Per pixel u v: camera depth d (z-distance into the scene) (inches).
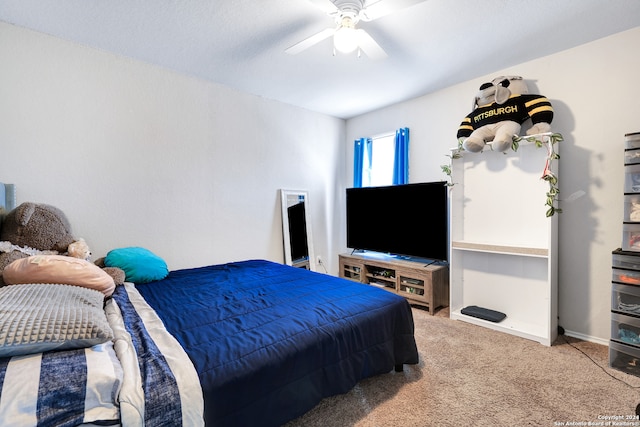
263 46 92.9
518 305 106.0
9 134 80.9
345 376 58.2
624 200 78.1
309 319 59.7
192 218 114.8
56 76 87.3
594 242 92.7
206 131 117.7
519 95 97.8
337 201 168.2
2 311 37.2
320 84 121.8
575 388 67.9
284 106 142.6
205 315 60.8
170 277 92.5
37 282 53.7
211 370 42.2
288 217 143.3
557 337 95.7
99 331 39.6
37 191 85.0
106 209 96.3
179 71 109.8
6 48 80.3
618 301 77.3
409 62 102.9
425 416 59.3
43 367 33.2
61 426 30.3
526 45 92.5
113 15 77.1
